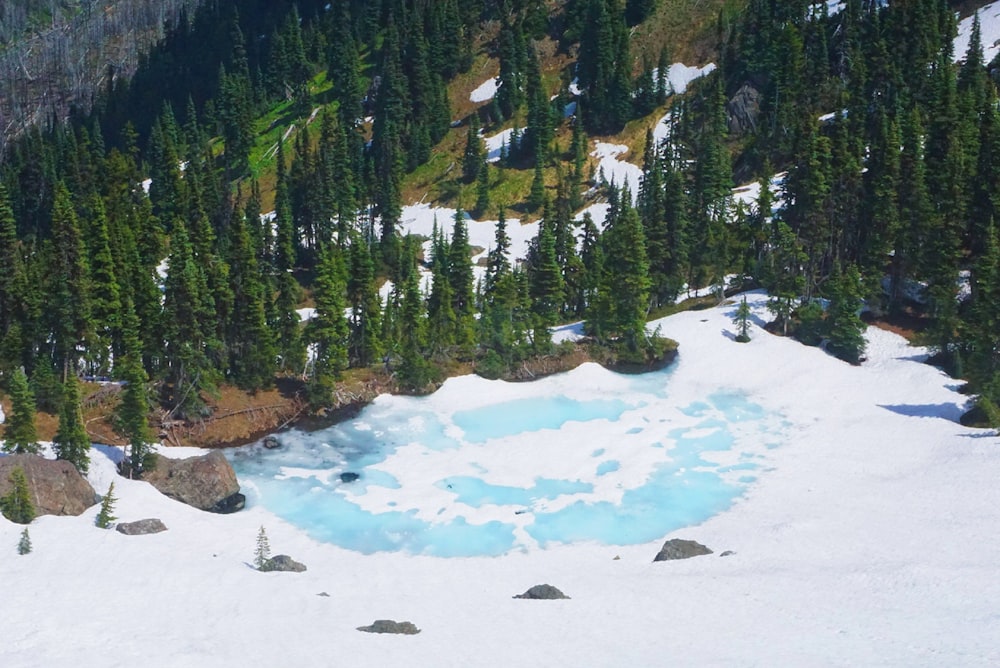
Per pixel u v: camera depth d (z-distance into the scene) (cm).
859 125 10875
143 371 6147
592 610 3775
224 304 7544
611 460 6556
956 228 8162
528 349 8212
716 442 6812
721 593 3934
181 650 3147
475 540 5434
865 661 2966
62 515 5238
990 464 5750
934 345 7731
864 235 9012
